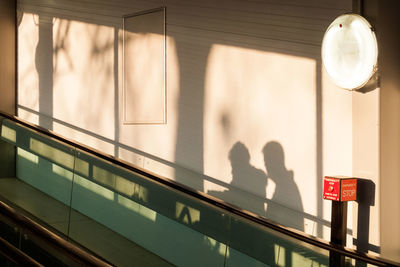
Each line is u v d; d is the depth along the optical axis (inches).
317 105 210.7
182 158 263.9
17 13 375.6
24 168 306.8
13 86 376.5
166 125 271.3
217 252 225.8
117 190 262.8
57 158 280.8
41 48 354.6
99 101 310.5
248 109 234.1
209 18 248.4
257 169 231.5
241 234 216.1
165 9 268.4
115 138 300.8
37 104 359.6
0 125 324.8
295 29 217.2
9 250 145.2
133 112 288.5
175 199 241.1
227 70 241.9
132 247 255.8
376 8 188.1
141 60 282.5
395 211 194.9
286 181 221.0
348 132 201.6
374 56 185.6
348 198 190.4
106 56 304.2
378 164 189.6
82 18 319.9
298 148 217.0
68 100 333.7
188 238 238.8
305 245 198.7
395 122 193.6
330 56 196.4
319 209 210.2
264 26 227.5
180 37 262.1
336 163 205.3
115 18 297.0
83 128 323.0
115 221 259.3
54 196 280.2
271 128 225.9
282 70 221.8
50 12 345.4
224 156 244.7
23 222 147.0
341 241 189.8
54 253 157.9
